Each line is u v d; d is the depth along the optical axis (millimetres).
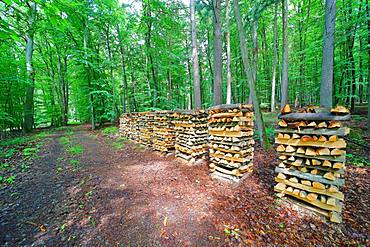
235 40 15883
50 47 15641
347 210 2547
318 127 2381
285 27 7758
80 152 6332
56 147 7027
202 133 4953
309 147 2512
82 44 13547
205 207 2758
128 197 3111
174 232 2234
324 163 2348
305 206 2535
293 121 2648
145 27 12906
